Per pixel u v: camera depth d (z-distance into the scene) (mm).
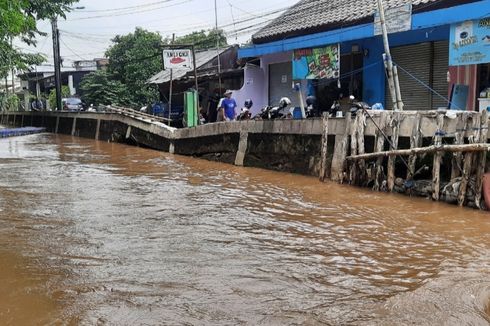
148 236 6516
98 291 4602
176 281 4855
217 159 15812
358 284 4801
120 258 5570
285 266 5332
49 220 7387
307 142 11992
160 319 4016
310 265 5375
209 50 29672
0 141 25188
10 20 13234
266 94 19562
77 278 4941
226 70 23734
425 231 6793
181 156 17641
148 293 4555
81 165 14859
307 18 17156
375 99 14531
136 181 11523
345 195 9414
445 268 5258
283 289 4664
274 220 7480
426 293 4516
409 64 13625
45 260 5504
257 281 4867
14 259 5531
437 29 12453
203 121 21609
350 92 15453
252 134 14047
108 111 26250
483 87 11602
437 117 8672
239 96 20406
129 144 22688
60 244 6121
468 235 6570
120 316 4070
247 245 6137
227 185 10906
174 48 21438
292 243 6230
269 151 13391
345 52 15453
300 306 4273
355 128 10305
